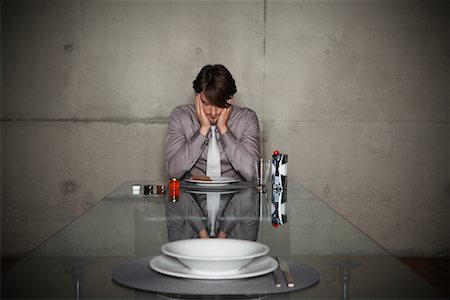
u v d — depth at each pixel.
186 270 1.00
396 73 4.46
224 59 4.42
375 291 0.88
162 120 4.43
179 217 1.68
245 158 3.14
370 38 4.44
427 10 4.45
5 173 4.42
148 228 1.50
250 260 1.03
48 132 4.42
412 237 4.50
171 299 0.84
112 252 1.21
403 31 4.45
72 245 1.29
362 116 4.46
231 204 1.99
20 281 0.96
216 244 1.13
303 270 1.03
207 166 3.29
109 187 4.45
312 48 4.43
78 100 4.41
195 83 3.18
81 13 4.39
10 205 4.43
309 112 4.45
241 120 3.39
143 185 2.56
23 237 4.44
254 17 4.42
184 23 4.41
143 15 4.41
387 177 4.48
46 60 4.39
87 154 4.43
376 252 1.21
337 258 1.14
